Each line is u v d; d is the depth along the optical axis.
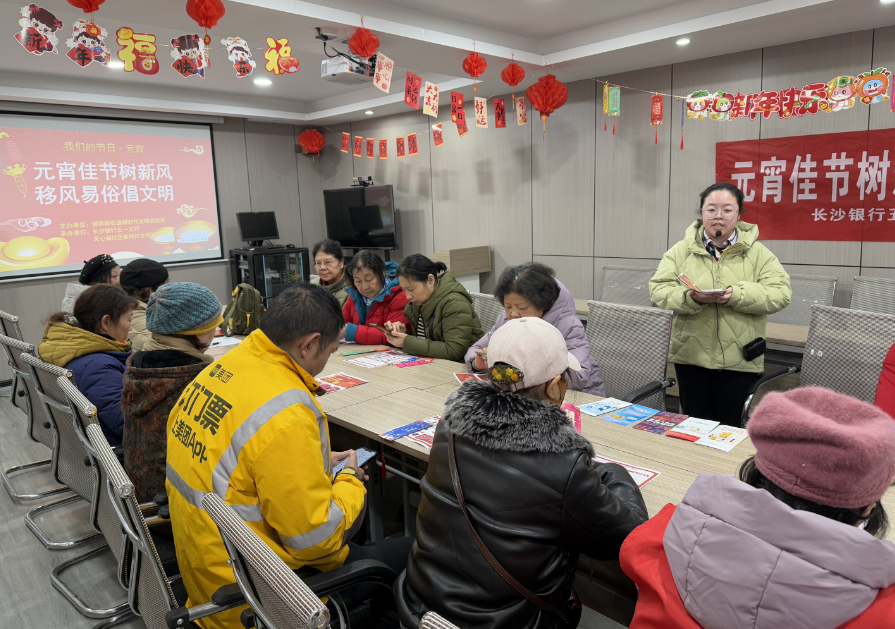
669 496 1.40
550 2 3.55
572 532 1.07
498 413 1.10
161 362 1.72
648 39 3.79
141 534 1.16
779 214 4.10
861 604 0.66
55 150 5.57
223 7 2.58
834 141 3.81
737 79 4.12
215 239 6.73
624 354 2.63
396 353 2.96
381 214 6.51
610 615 1.46
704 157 4.38
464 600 1.08
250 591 0.96
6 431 3.94
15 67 4.82
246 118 6.75
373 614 1.41
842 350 2.34
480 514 1.08
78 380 2.12
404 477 1.98
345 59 3.65
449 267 5.59
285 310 1.35
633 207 4.82
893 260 3.68
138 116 6.02
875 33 3.53
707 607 0.75
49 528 2.67
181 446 1.34
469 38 3.90
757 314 2.55
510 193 5.69
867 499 0.72
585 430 1.85
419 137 6.42
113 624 2.02
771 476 0.77
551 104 4.10
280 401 1.27
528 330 1.17
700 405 2.76
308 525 1.23
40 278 5.50
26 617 2.07
